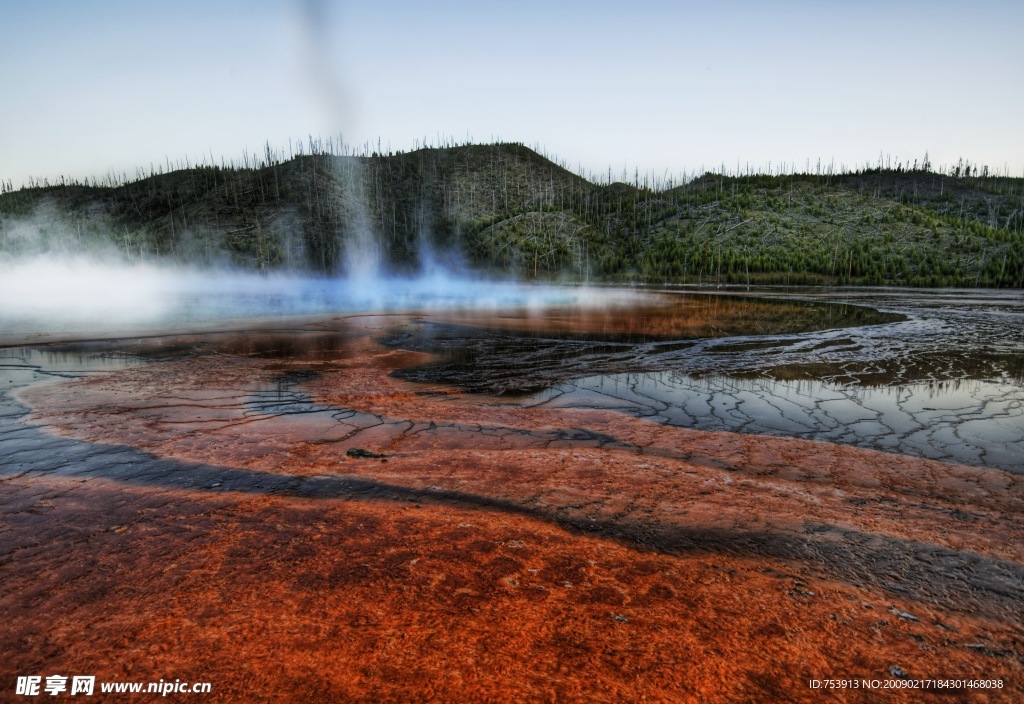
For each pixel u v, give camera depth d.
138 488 4.18
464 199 133.38
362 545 3.19
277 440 5.57
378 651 2.21
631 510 3.84
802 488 4.40
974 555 3.25
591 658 2.19
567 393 8.12
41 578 2.81
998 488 4.49
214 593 2.65
